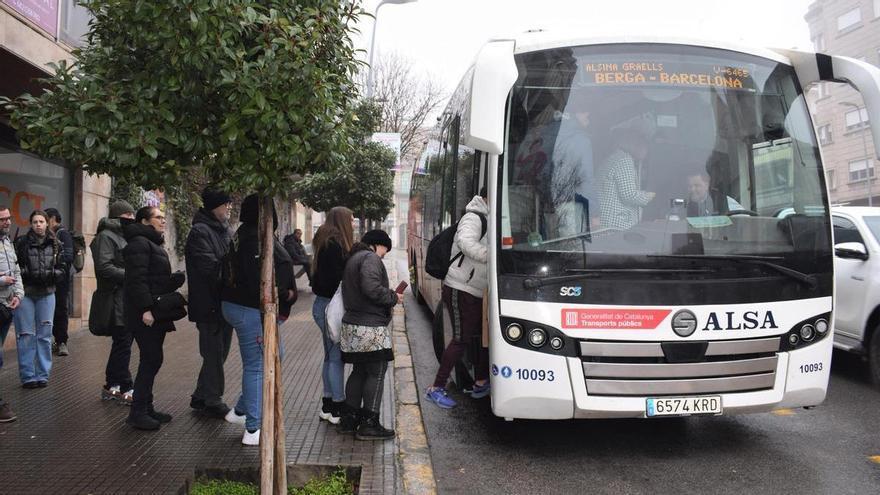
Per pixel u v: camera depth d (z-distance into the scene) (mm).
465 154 6902
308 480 4539
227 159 3357
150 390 5379
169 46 3123
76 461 4539
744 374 4672
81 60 3512
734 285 4691
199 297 5539
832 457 5059
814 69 5312
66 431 5242
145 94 3268
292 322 11500
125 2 3145
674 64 5164
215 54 3125
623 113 5051
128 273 5242
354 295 5152
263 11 3416
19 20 7293
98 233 6379
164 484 4133
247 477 4414
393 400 6461
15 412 5809
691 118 5070
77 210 10680
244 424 5449
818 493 4398
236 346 9039
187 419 5605
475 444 5430
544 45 5172
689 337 4605
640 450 5262
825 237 4992
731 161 5008
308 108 3348
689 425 5887
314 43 3344
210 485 4293
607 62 5148
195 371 7512
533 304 4695
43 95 3328
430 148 11758
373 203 17078
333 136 3516
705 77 5164
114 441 4984
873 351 6980
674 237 4746
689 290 4652
